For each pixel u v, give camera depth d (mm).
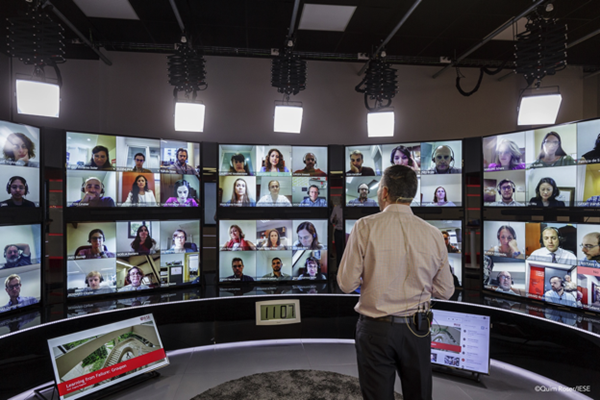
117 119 4621
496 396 2498
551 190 2955
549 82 5156
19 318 2721
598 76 5203
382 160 3760
